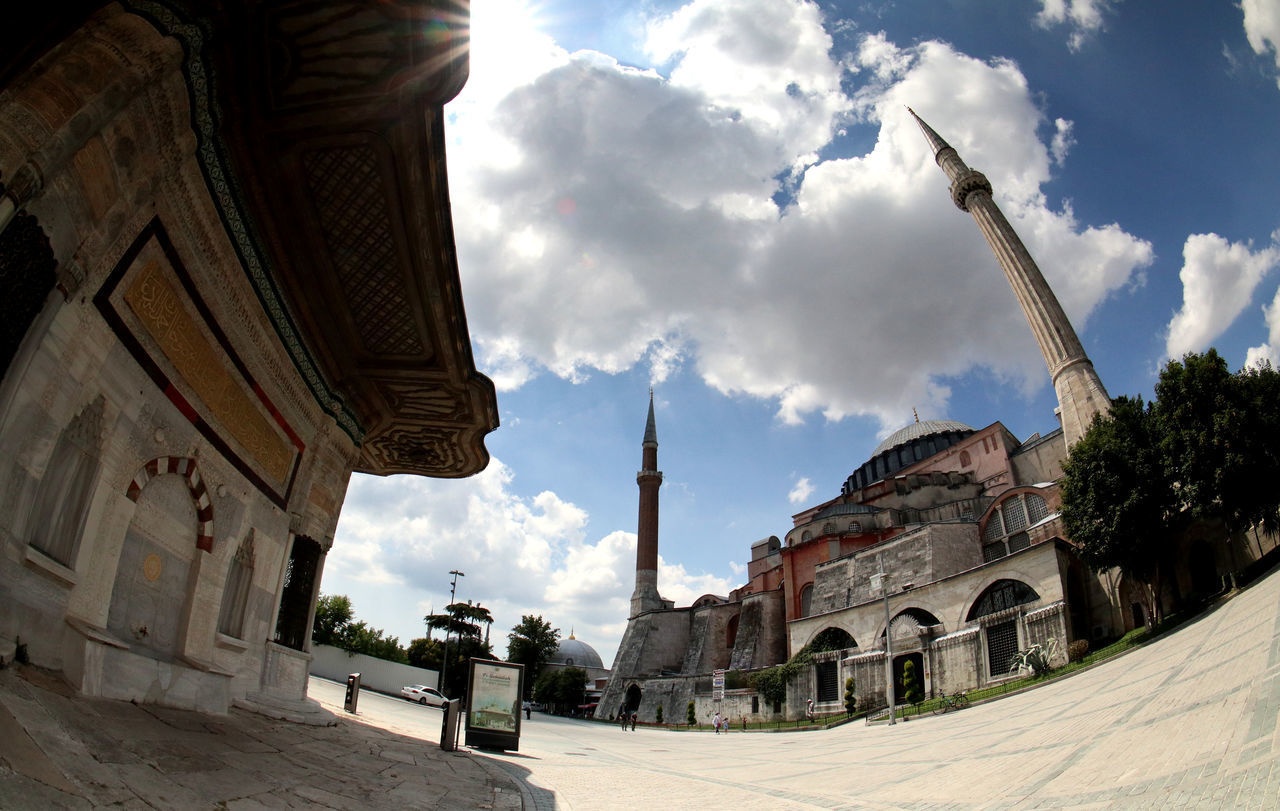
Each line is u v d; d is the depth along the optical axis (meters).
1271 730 9.17
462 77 8.42
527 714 59.47
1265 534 30.08
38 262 6.55
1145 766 9.84
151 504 9.46
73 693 7.04
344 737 13.42
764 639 63.53
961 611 40.88
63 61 6.20
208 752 7.49
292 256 11.95
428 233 10.98
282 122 9.16
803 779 15.59
